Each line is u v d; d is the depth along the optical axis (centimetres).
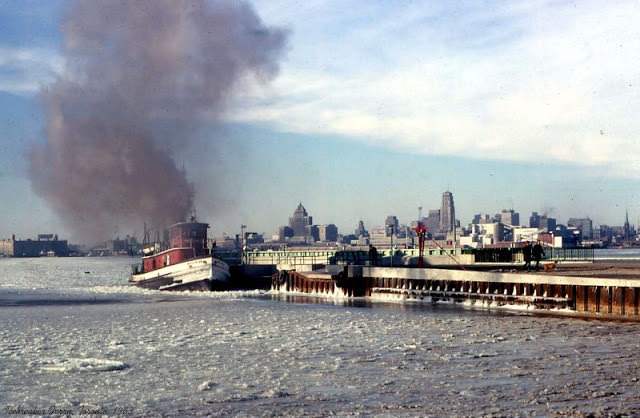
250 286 11419
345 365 4431
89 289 12581
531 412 3372
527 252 7931
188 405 3575
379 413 3400
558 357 4503
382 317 6712
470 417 3322
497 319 6262
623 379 3928
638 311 6022
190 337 5712
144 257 12750
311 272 10625
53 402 3659
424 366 4353
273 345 5228
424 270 8188
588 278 6322
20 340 5681
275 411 3456
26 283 16300
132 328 6359
